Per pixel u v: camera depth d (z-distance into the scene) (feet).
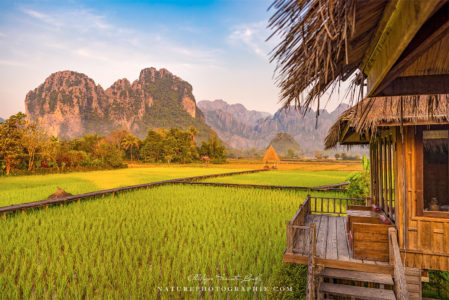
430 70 5.31
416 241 17.44
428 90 5.54
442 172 17.69
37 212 39.83
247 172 139.23
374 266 16.98
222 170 180.45
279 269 19.89
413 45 3.71
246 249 24.09
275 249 23.15
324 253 19.02
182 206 44.39
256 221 33.73
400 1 3.34
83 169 163.12
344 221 27.48
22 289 17.71
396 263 15.81
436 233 17.16
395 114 14.79
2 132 122.93
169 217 36.29
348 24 4.08
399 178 18.10
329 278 18.90
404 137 17.70
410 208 17.58
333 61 5.30
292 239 19.12
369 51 5.16
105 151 196.03
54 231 29.17
